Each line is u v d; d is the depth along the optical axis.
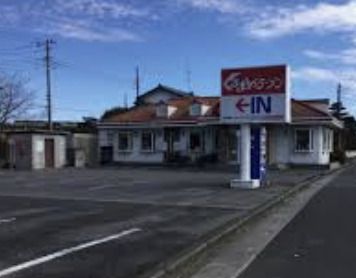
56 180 31.91
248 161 27.41
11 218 16.52
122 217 16.97
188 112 50.16
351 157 78.44
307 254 12.05
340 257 11.73
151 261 10.96
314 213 18.86
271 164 45.59
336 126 51.09
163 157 50.25
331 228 15.59
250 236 14.38
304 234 14.62
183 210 18.73
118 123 51.44
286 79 25.89
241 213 18.05
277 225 16.27
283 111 25.98
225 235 14.08
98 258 11.21
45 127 69.00
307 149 46.03
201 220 16.50
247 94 26.52
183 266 10.73
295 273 10.36
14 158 46.59
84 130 65.25
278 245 13.11
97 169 45.06
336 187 29.31
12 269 10.23
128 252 11.82
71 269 10.27
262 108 26.30
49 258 11.16
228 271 10.55
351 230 15.23
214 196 23.27
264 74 26.19
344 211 19.36
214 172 40.50
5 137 47.97
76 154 50.19
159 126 49.69
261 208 19.38
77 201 21.09
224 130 47.81
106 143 52.75
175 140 49.94
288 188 26.97
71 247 12.29
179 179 32.94
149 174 37.91
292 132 46.34
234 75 26.69
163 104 50.28
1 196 22.77
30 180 31.86
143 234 14.02
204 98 52.62
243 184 27.14
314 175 37.25
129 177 34.69
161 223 15.87
